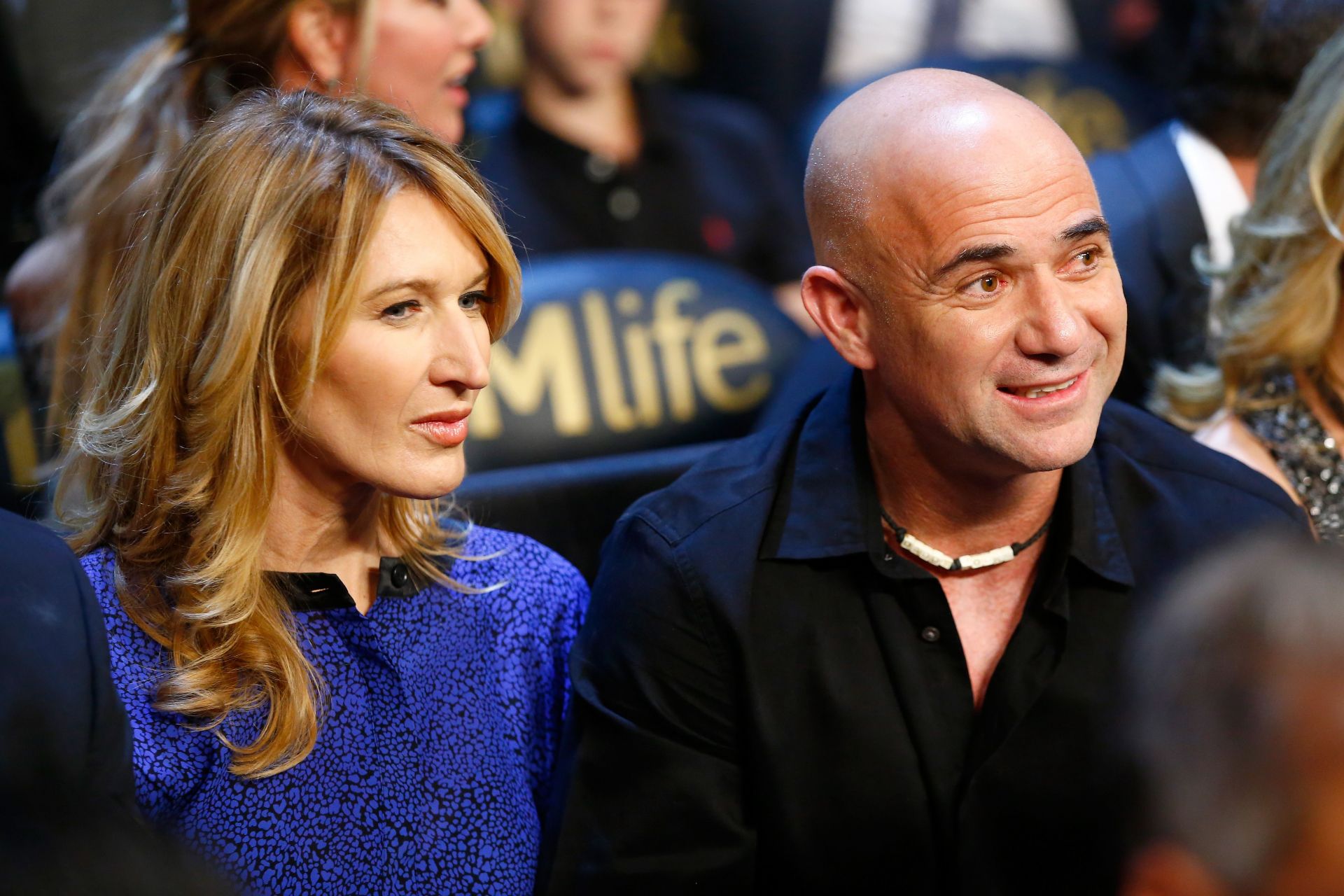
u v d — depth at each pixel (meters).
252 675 3.48
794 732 3.82
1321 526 4.74
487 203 3.49
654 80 10.38
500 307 3.58
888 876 3.86
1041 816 3.75
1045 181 3.38
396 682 3.72
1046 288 3.39
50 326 6.35
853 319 3.70
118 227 5.74
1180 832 1.68
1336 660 1.60
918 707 3.78
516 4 9.74
